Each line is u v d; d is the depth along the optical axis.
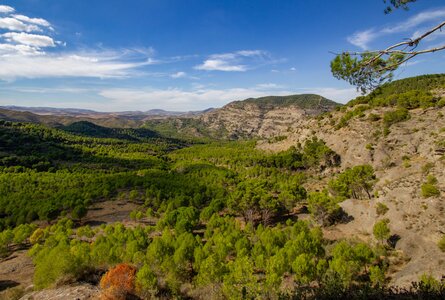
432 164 47.59
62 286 21.50
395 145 86.06
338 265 27.64
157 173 112.69
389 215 43.75
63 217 70.19
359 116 114.12
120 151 195.88
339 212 55.56
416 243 36.31
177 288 23.81
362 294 11.32
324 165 108.12
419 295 10.27
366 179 67.75
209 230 52.19
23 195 80.44
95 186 91.56
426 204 39.25
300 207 71.06
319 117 154.88
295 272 29.30
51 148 158.50
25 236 52.72
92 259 28.34
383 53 10.31
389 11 10.20
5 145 147.00
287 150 140.00
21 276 38.25
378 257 36.38
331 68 11.91
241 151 178.50
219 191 81.25
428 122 85.12
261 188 70.88
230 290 19.33
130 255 34.94
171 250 36.47
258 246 36.00
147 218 73.31
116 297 18.72
